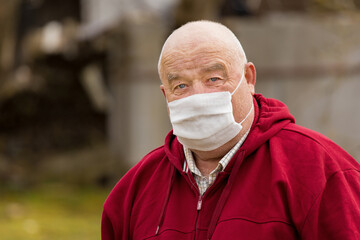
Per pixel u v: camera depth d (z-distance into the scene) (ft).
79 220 40.37
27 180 53.01
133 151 50.96
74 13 63.57
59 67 57.26
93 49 54.44
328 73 44.09
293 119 12.57
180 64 11.65
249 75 12.46
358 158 41.75
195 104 11.50
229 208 11.47
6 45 56.80
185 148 12.46
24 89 57.21
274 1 51.49
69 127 58.13
